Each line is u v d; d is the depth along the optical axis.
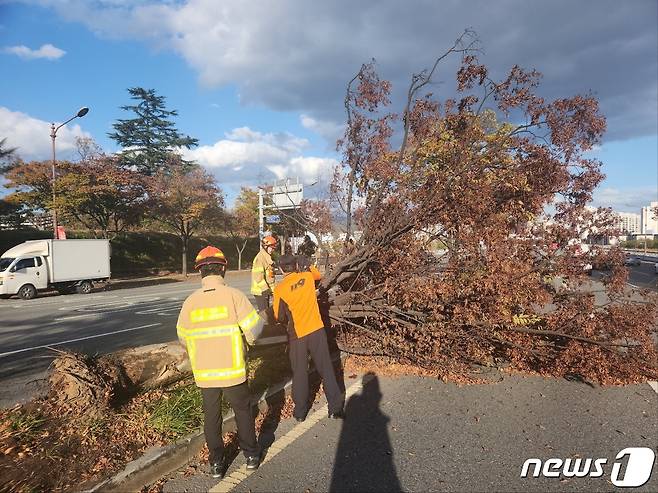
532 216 6.73
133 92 52.22
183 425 4.19
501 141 6.76
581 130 6.61
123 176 30.75
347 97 7.85
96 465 3.57
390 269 6.48
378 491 3.49
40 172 28.33
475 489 3.52
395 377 6.32
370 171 7.34
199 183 34.22
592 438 4.41
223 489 3.53
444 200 6.43
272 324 6.50
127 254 36.62
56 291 23.83
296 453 4.12
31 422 4.07
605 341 6.05
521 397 5.56
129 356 5.22
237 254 47.03
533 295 6.11
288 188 20.31
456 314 6.02
